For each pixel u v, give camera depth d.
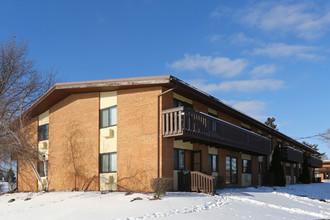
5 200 19.83
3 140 23.00
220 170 22.94
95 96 20.86
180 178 18.06
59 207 14.09
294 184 38.19
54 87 20.98
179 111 16.72
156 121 17.66
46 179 21.69
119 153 19.05
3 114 23.97
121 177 18.72
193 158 20.22
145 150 17.84
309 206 16.77
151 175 17.34
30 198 18.94
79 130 21.44
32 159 23.95
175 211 11.81
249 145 23.61
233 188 22.92
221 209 12.77
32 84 33.19
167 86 18.08
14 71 32.66
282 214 13.08
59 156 22.70
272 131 32.41
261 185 29.67
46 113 24.92
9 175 28.73
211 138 18.61
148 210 11.97
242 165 26.67
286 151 34.75
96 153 20.20
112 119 19.88
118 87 19.17
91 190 20.00
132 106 18.91
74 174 21.33
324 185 38.69
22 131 21.84
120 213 11.63
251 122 27.83
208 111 22.44
